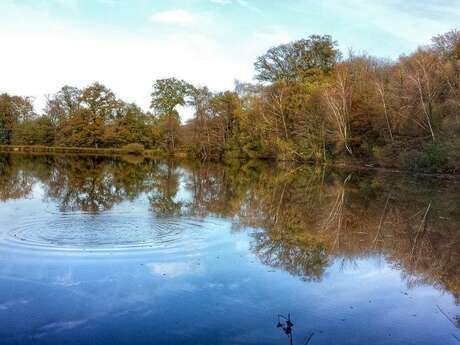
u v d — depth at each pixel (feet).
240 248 33.17
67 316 20.11
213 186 82.02
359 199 66.64
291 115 177.58
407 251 35.35
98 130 248.11
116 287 23.75
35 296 22.24
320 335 19.20
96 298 22.22
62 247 30.94
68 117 253.03
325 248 35.19
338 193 74.18
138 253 30.25
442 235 41.83
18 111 259.19
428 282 27.48
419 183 93.81
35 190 64.03
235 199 63.31
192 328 19.30
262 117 185.98
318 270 28.81
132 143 249.75
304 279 26.66
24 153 205.46
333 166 154.61
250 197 66.39
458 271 30.07
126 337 18.29
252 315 20.95
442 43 132.26
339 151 158.20
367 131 151.33
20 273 25.40
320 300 23.35
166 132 238.07
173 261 28.76
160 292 23.29
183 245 32.99
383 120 135.85
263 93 188.44
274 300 22.99
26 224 38.06
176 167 141.69
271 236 38.47
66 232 35.40
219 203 58.13
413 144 126.31
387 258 32.96
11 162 131.03
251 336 18.78
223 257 30.35
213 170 129.80
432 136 117.39
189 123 216.33
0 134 251.80
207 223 42.14
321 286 25.58
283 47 207.21
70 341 17.76
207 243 34.19
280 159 180.65
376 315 21.75
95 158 182.70
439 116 117.80
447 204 62.85
